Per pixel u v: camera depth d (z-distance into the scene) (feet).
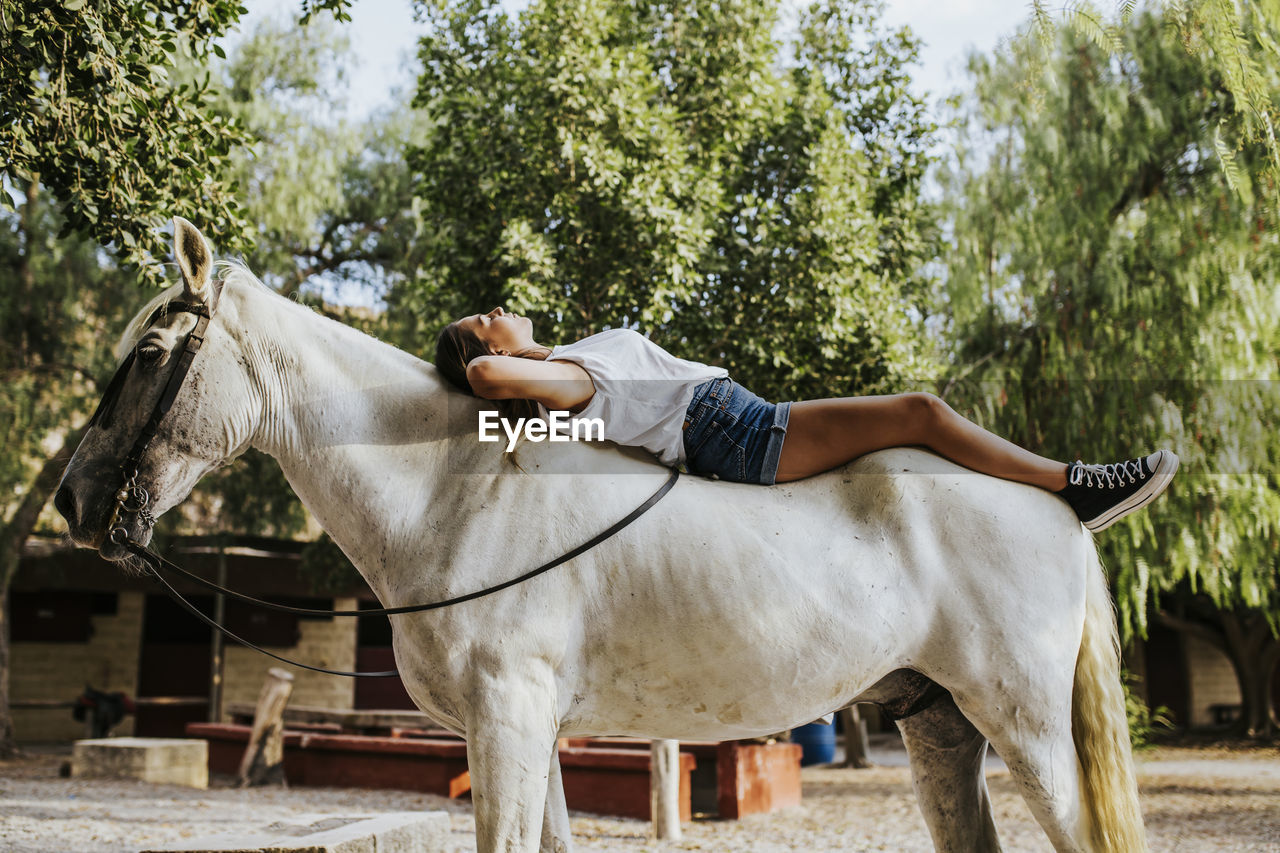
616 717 8.09
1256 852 21.43
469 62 25.39
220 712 51.49
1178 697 75.00
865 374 24.38
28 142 13.26
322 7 16.29
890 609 8.02
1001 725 8.10
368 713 35.96
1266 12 14.89
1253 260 29.12
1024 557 8.25
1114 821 8.11
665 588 7.81
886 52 27.89
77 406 42.42
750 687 7.91
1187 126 29.91
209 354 8.13
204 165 15.70
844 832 23.90
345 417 8.39
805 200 23.65
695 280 22.50
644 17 26.45
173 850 13.38
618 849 21.08
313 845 13.66
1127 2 13.78
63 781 32.83
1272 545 30.50
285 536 47.62
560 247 22.59
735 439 8.42
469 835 21.86
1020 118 32.45
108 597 56.34
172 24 15.78
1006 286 33.09
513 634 7.59
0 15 12.28
